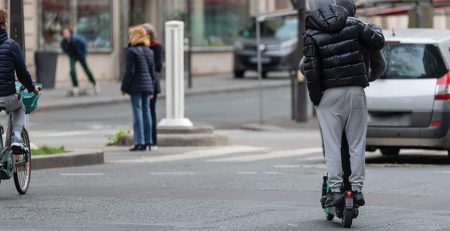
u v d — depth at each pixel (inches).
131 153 986.7
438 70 841.5
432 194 658.2
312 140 1165.7
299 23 1384.1
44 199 638.5
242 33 2192.4
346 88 524.7
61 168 845.2
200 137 1066.1
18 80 661.3
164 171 820.0
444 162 893.2
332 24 521.3
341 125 528.7
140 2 2146.9
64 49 1740.9
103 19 2011.6
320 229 521.7
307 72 526.0
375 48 526.9
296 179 750.5
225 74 2341.3
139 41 973.8
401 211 584.7
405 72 845.2
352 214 520.4
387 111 840.3
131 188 700.0
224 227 526.3
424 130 835.4
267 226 530.3
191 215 568.4
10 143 645.3
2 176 637.3
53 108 1574.8
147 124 1006.4
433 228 526.0
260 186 706.8
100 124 1384.1
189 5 2240.4
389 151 958.4
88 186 713.6
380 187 692.7
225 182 733.3
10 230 518.0
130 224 536.7
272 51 2146.9
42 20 1871.3
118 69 2049.7
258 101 1752.0
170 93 1074.7
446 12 1658.5
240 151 1019.9
